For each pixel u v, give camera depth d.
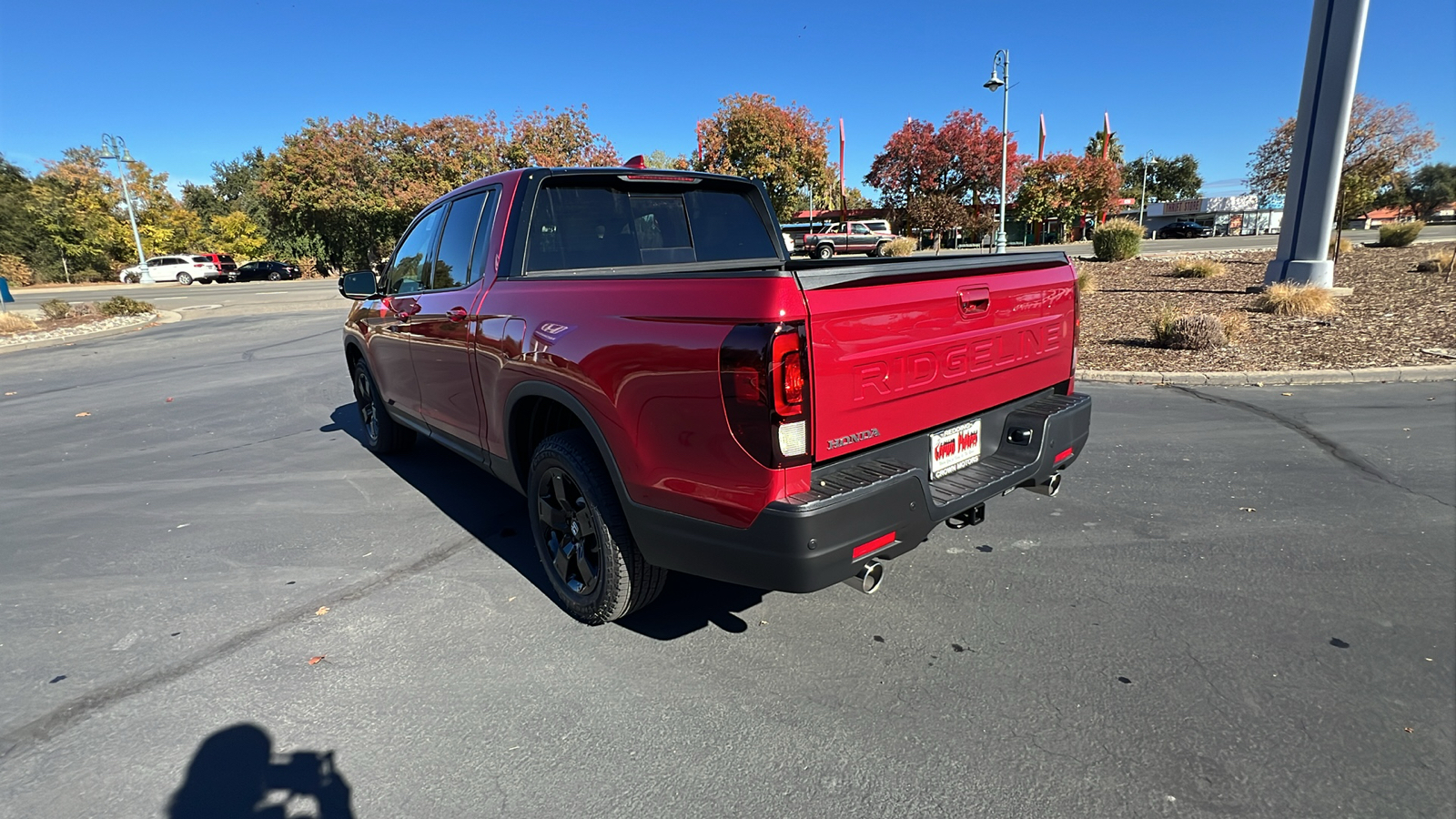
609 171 3.63
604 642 2.91
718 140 34.28
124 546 3.99
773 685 2.59
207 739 2.36
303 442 6.16
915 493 2.34
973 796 2.04
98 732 2.41
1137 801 2.01
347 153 40.97
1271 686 2.50
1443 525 3.75
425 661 2.80
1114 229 19.98
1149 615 2.99
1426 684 2.48
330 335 14.12
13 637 3.03
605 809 2.03
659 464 2.39
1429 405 6.07
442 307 3.72
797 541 2.10
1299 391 6.84
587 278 2.70
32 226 46.88
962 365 2.72
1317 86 11.62
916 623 2.98
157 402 8.14
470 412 3.62
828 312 2.15
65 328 16.77
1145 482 4.54
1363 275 13.77
